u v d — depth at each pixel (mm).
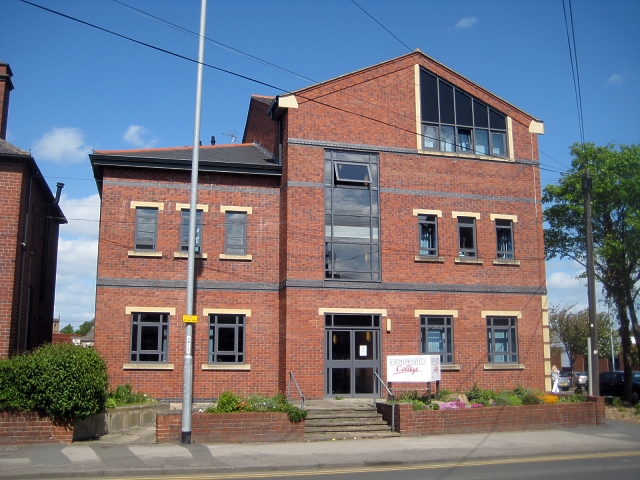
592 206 27719
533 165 25234
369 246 22797
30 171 21250
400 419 17828
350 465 13688
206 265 22188
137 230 21953
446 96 24719
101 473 12188
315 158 22625
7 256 19594
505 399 20328
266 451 14953
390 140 23562
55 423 15258
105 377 16484
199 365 21547
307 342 21547
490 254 24062
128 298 21438
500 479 11898
